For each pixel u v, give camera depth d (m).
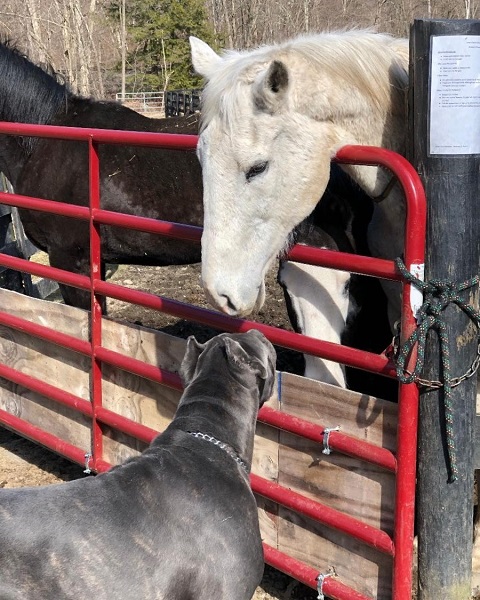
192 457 2.52
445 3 23.73
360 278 3.49
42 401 4.25
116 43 38.47
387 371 2.67
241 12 30.52
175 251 5.00
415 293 2.59
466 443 2.70
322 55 2.91
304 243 3.40
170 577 2.32
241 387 2.70
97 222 3.69
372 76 2.96
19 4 23.14
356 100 2.92
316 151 2.87
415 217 2.53
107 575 2.23
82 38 24.36
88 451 4.02
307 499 3.01
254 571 2.53
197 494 2.44
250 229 2.85
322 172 2.91
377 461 2.72
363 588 2.91
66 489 2.34
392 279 2.64
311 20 25.95
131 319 6.64
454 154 2.52
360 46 3.02
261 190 2.82
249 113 2.76
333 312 3.41
